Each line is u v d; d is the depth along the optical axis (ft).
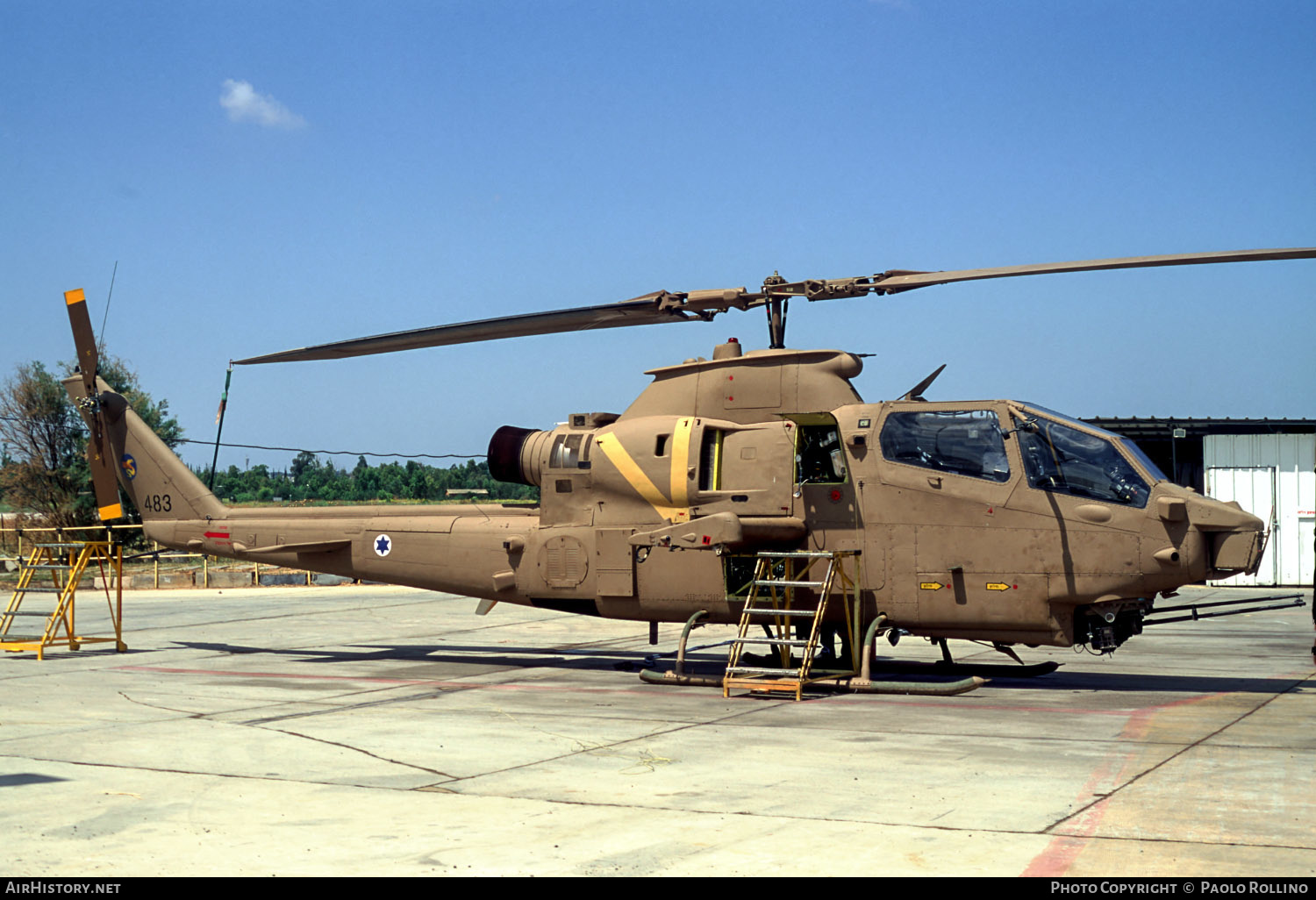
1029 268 36.45
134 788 24.68
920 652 55.26
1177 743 28.81
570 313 41.34
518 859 18.83
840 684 39.06
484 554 46.47
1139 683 41.37
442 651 56.03
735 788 24.09
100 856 19.21
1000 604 38.01
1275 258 33.55
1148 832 20.01
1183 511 35.96
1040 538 37.58
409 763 27.27
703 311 42.65
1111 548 36.76
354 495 219.00
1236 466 91.25
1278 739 29.40
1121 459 37.42
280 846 19.72
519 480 46.47
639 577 43.09
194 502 53.83
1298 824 20.47
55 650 56.39
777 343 42.65
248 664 50.21
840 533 40.01
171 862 18.80
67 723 33.78
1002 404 38.83
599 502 44.01
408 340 43.32
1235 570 35.55
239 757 28.19
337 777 25.68
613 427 43.96
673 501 42.19
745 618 39.45
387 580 49.49
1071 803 22.30
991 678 42.91
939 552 38.73
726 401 42.68
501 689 41.29
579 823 21.18
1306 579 89.10
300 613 77.66
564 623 70.90
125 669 48.21
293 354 45.29
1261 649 54.60
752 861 18.48
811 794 23.39
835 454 41.29
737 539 38.29
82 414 56.24
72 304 56.03
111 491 56.44
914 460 39.40
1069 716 33.63
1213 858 18.33
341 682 43.50
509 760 27.61
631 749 28.84
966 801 22.56
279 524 51.42
